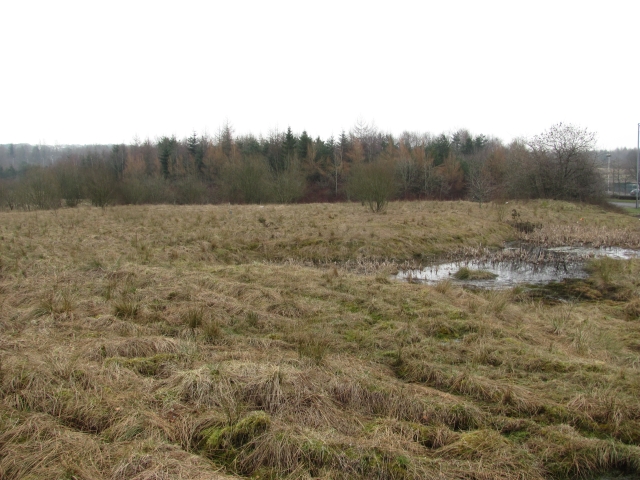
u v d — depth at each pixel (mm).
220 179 38719
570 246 17312
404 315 7520
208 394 4445
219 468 3562
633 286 10453
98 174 28719
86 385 4547
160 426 3953
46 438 3729
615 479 3795
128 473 3318
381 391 4719
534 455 3934
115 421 4016
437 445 4047
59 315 6797
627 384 5094
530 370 5625
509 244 18016
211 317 7004
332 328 6922
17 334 6090
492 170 39719
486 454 3863
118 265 10320
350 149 50969
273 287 9000
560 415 4508
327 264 13492
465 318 7387
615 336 7219
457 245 16688
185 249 13414
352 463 3590
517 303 9383
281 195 32969
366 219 19719
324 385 4785
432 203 30109
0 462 3412
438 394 4836
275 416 4211
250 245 14844
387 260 13688
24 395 4230
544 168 32781
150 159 54531
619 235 18125
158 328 6555
